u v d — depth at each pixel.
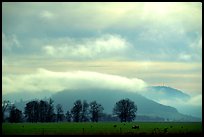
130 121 141.25
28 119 134.12
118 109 141.25
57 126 98.69
